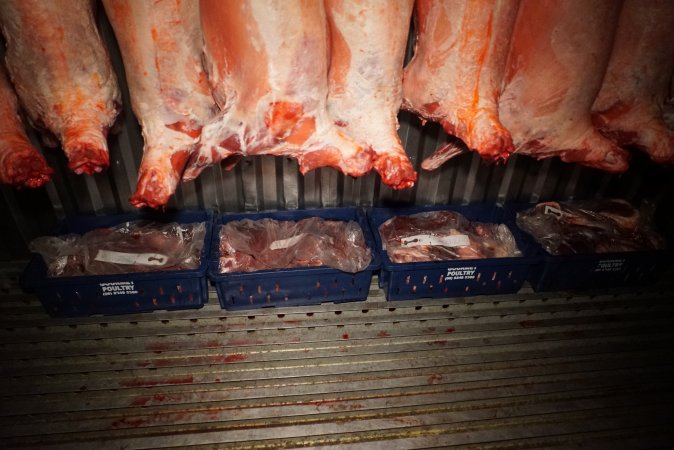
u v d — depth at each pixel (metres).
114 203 1.94
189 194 1.95
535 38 1.15
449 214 2.07
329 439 1.49
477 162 2.05
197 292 1.73
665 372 1.73
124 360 1.62
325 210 2.04
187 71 1.11
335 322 1.78
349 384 1.62
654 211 2.09
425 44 1.17
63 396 1.52
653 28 1.21
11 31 1.02
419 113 1.27
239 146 1.10
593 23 1.11
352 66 1.09
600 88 1.23
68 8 1.02
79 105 1.09
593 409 1.61
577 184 2.19
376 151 1.14
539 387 1.66
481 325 1.83
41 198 1.85
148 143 1.13
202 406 1.53
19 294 1.81
